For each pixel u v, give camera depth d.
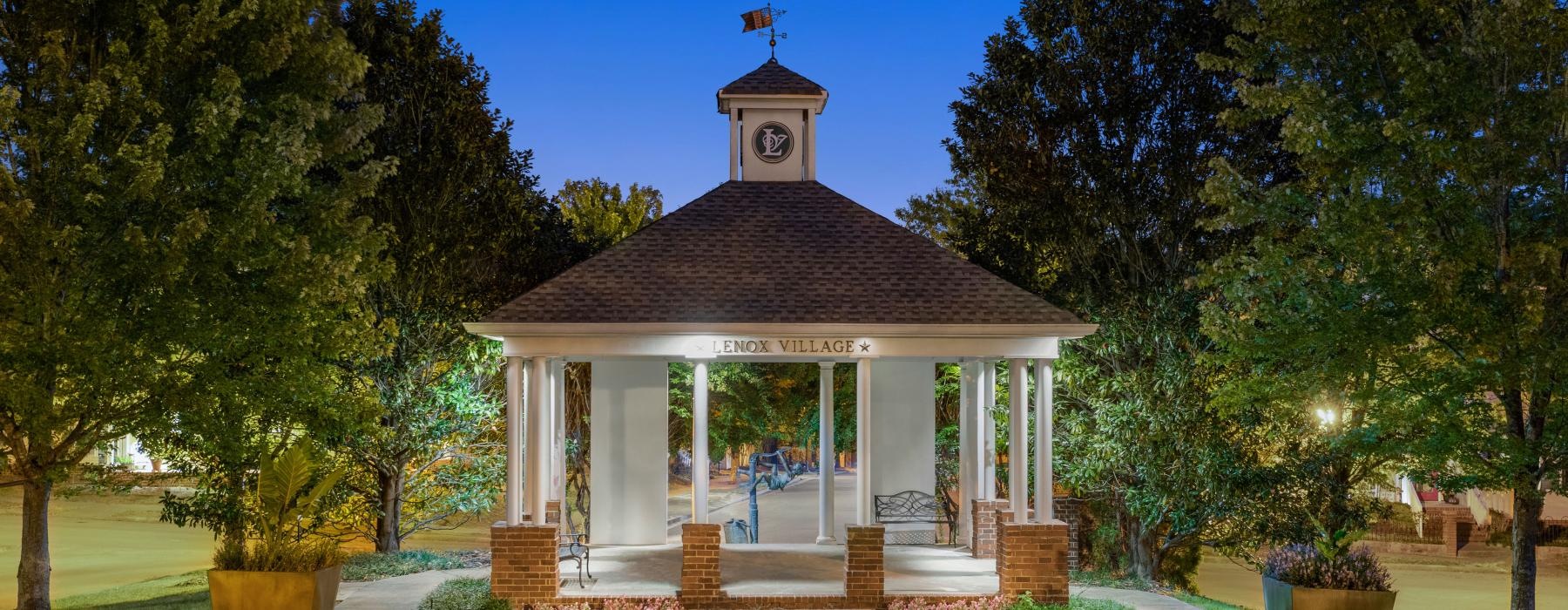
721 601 16.47
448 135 24.00
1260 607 24.16
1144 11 23.34
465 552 23.47
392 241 22.72
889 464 21.50
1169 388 21.02
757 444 36.03
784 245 18.16
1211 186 17.36
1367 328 15.15
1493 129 14.54
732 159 20.05
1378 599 13.84
